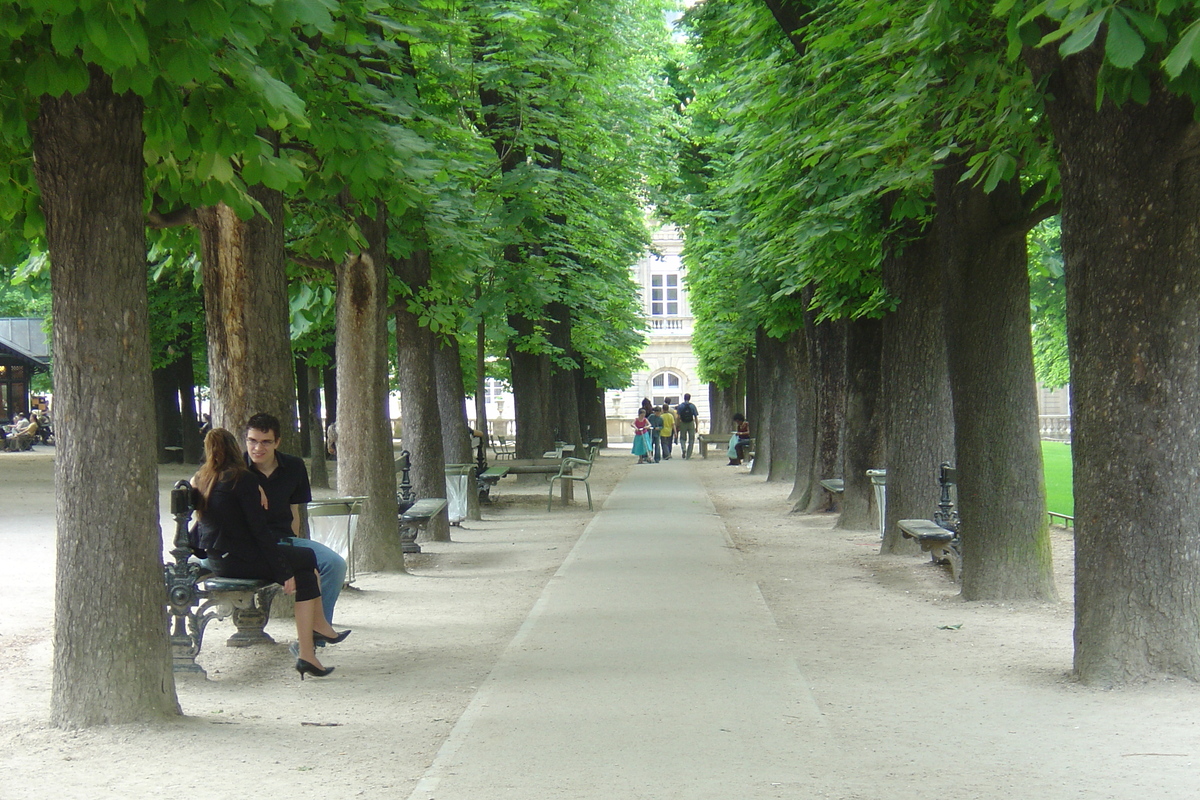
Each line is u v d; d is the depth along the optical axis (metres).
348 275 13.06
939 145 9.88
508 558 14.96
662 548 14.70
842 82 11.35
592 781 4.95
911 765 5.23
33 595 11.48
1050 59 7.14
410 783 5.07
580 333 32.50
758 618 9.39
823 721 6.02
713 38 16.38
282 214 10.10
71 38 4.93
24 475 32.94
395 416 66.31
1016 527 10.62
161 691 6.22
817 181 12.62
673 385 78.75
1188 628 6.89
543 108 19.62
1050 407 69.00
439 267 15.53
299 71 7.41
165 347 31.25
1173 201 6.84
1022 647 8.41
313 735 5.96
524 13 17.06
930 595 11.17
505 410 77.25
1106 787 4.88
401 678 7.54
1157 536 6.93
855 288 16.72
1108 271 7.02
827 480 20.27
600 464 41.28
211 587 7.54
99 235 5.97
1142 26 4.70
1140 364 6.95
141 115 6.10
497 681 7.04
